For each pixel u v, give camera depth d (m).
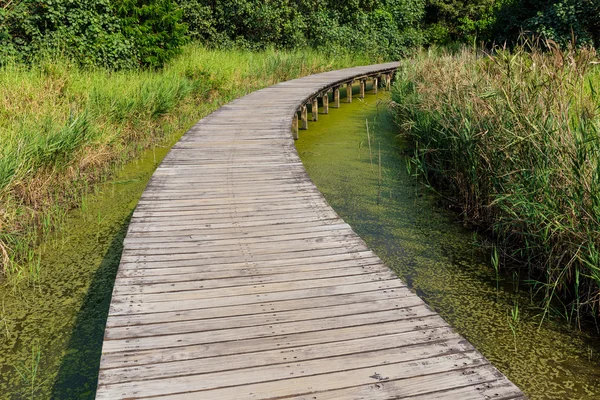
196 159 5.80
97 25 9.94
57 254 4.55
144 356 2.28
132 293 2.87
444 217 5.55
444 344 2.38
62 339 3.33
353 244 3.57
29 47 8.98
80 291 3.94
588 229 3.49
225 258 3.34
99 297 3.85
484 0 24.45
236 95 12.07
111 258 4.48
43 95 7.09
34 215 5.22
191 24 17.53
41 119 6.32
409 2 24.20
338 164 7.46
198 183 4.95
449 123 5.92
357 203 5.88
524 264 4.37
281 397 2.02
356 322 2.57
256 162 5.69
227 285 2.97
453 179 6.11
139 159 7.60
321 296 2.84
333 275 3.10
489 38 16.42
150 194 4.62
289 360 2.26
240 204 4.39
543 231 4.02
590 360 3.11
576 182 3.68
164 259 3.32
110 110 7.63
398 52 22.69
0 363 3.08
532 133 4.14
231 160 5.77
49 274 4.20
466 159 5.48
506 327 3.48
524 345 3.27
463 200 5.74
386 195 6.17
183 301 2.78
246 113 8.67
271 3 18.91
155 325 2.54
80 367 3.05
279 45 18.92
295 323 2.57
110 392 2.04
